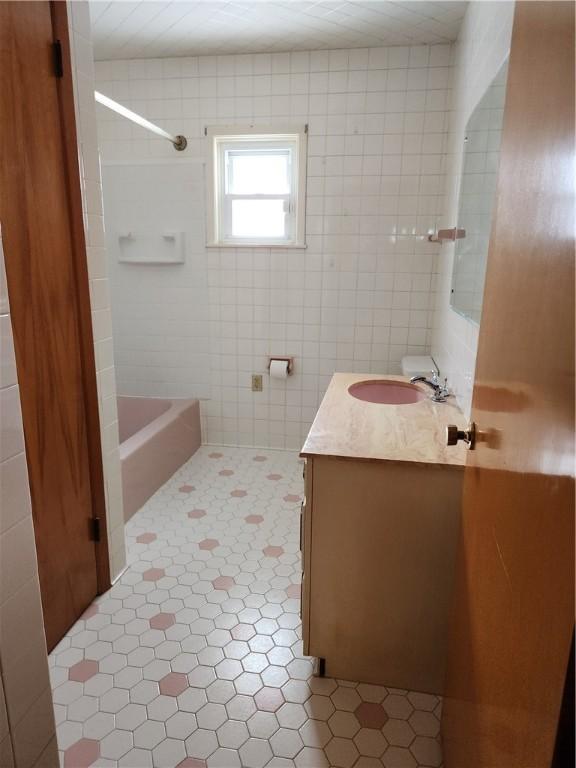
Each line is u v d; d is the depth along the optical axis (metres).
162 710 1.45
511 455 0.79
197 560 2.17
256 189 3.19
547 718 0.57
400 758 1.33
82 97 1.67
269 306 3.23
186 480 2.96
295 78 2.88
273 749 1.34
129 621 1.80
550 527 0.60
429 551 1.42
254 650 1.67
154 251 3.25
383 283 3.07
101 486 1.88
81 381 1.77
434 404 1.91
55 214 1.58
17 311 1.44
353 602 1.50
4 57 1.33
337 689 1.53
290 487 2.88
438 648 1.49
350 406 1.86
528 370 0.74
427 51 2.74
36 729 0.96
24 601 0.91
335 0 2.28
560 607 0.55
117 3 2.33
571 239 0.59
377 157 2.90
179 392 3.48
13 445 0.86
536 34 0.80
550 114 0.70
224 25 2.54
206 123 3.03
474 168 1.85
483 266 1.61
